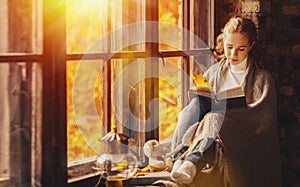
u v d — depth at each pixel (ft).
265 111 10.75
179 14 11.07
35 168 8.11
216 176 10.08
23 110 7.98
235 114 10.69
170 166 10.09
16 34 7.89
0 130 7.75
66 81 8.50
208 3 11.66
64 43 8.42
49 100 8.23
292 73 12.41
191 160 9.56
